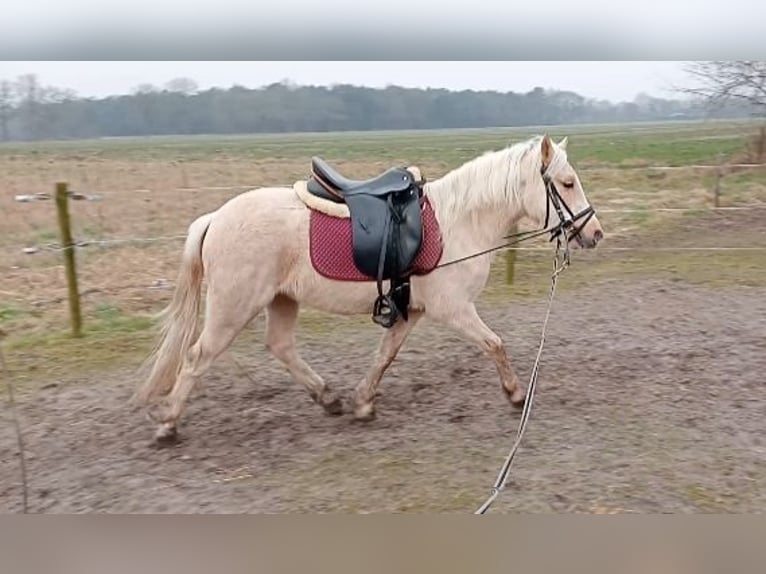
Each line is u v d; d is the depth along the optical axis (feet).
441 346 19.90
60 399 16.62
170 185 54.49
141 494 12.01
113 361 19.29
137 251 32.63
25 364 19.07
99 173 62.23
